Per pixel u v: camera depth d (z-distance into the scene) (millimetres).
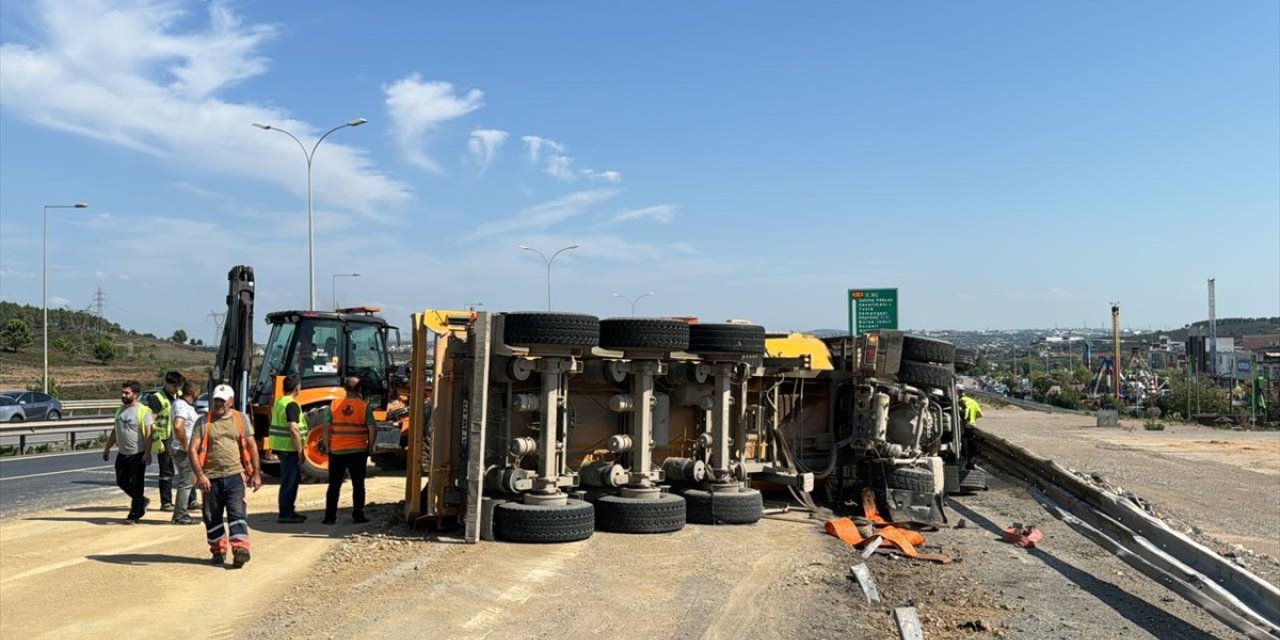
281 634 6516
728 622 7055
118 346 85062
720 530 10992
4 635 6641
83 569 8766
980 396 83812
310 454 15680
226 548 9039
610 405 10945
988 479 17172
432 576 8195
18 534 10781
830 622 7227
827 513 12531
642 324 10625
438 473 10430
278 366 16781
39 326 91375
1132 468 22984
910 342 13273
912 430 13312
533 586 7941
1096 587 9133
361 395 16984
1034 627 7512
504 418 10586
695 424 12586
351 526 11250
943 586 8844
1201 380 71625
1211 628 7758
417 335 10883
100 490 15383
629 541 10078
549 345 10062
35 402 35688
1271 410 52469
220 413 9055
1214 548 11945
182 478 11578
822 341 15320
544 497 10086
